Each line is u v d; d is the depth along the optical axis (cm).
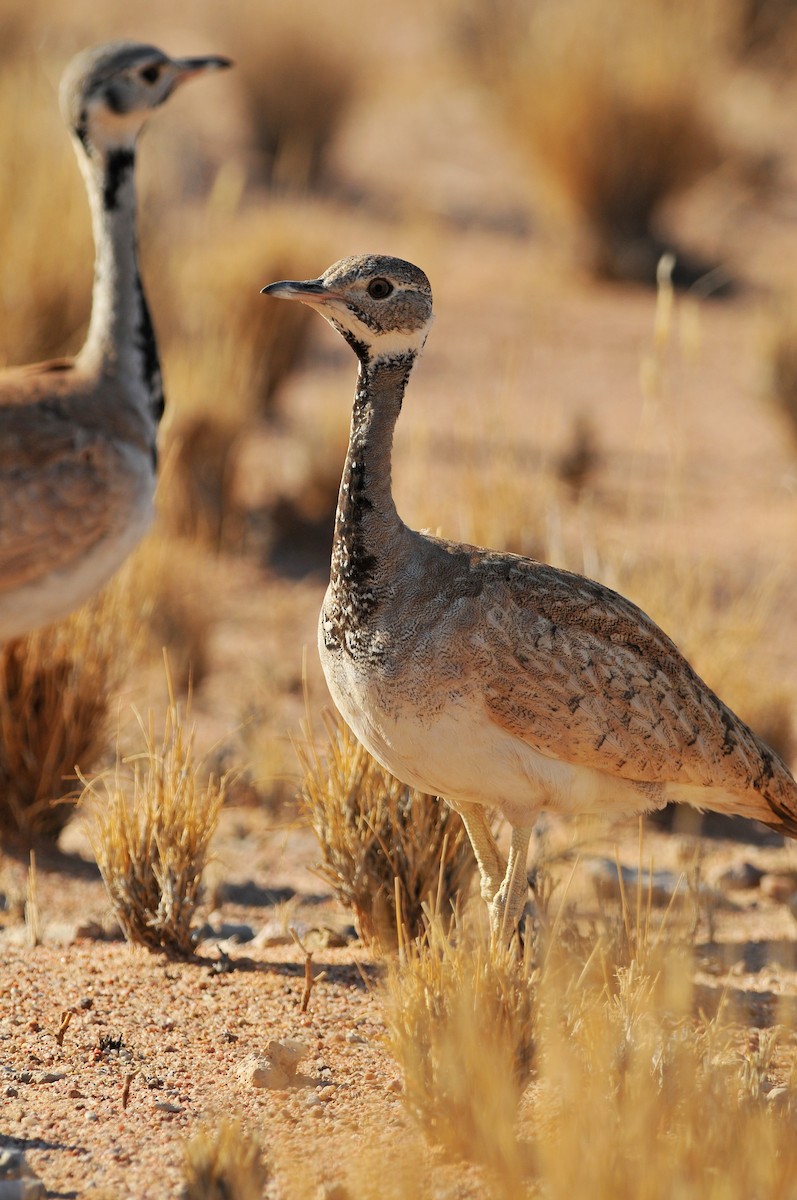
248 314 2962
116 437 1514
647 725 1113
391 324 1098
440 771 1091
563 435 2888
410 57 5759
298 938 1337
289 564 2517
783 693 1892
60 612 1493
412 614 1065
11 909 1422
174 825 1310
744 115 5197
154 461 1576
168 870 1286
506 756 1079
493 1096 905
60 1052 1084
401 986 1033
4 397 1474
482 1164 905
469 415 2958
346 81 4650
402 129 5166
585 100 4038
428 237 4125
